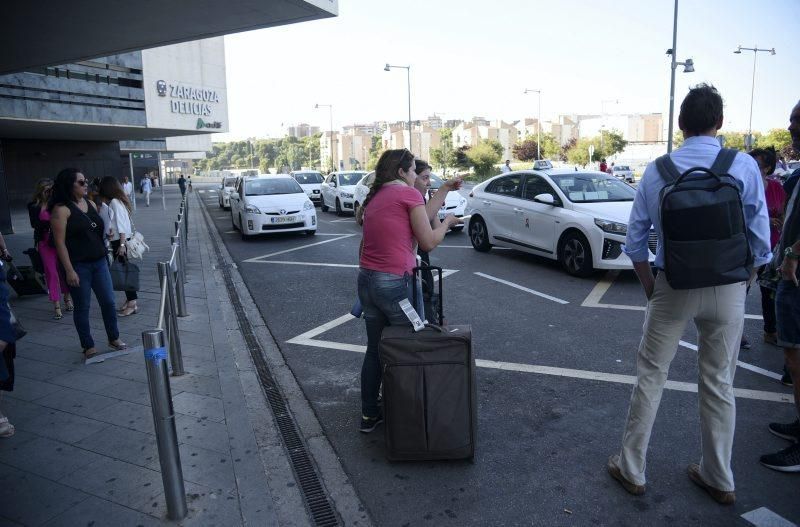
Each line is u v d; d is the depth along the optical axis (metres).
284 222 13.61
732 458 3.36
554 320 6.23
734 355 2.84
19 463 3.38
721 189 2.54
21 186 29.11
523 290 7.65
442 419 3.21
